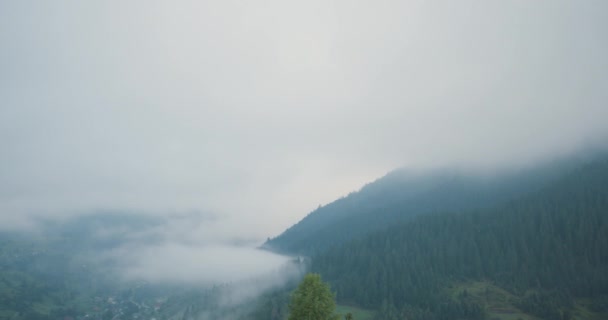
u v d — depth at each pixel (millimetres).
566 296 172625
